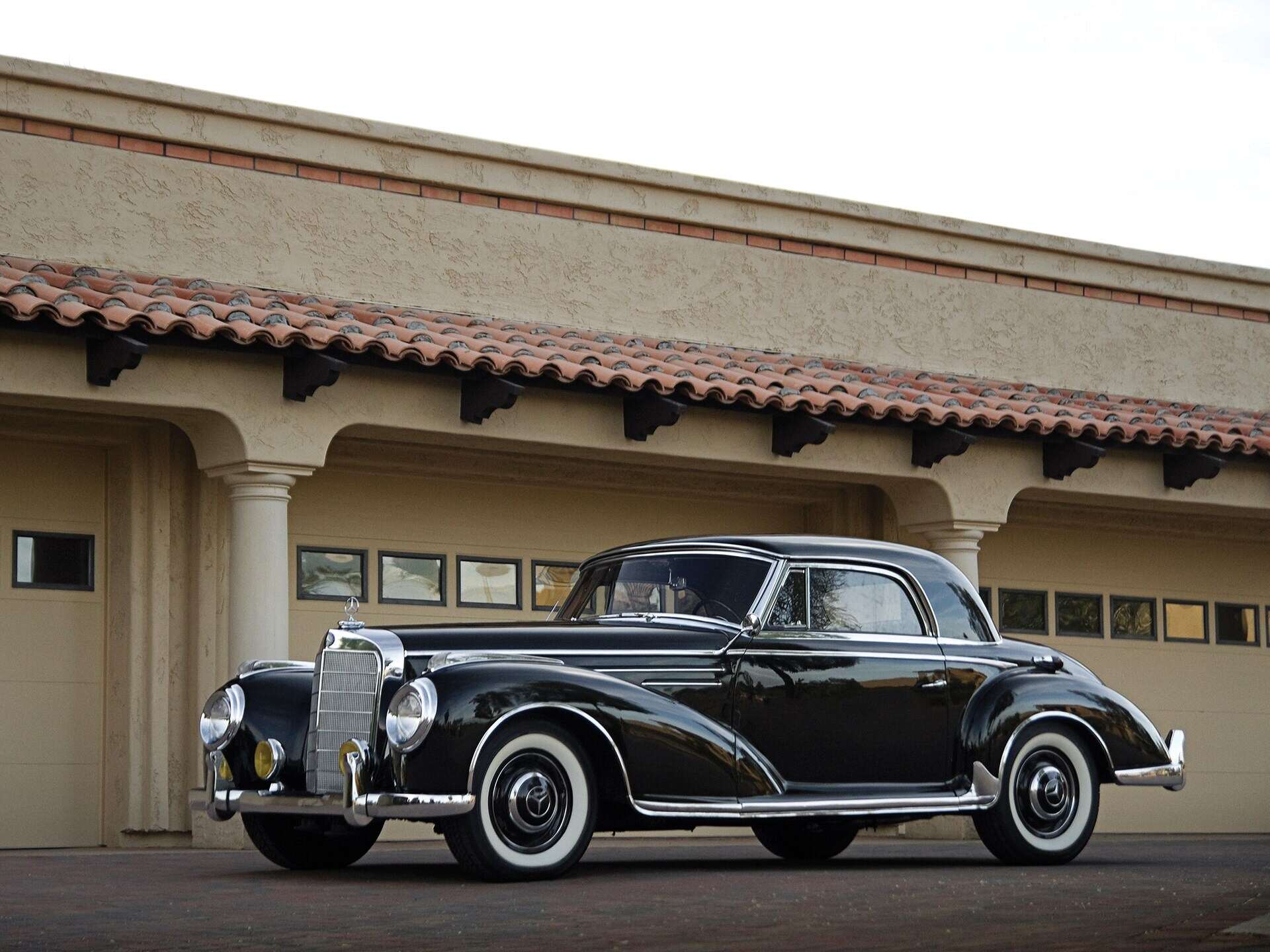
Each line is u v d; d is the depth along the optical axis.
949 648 8.33
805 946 4.85
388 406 10.74
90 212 11.52
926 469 12.58
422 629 7.39
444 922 5.50
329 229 12.33
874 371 13.93
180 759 11.18
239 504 10.37
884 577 8.26
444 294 12.71
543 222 13.20
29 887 6.87
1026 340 15.30
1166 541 15.70
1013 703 8.24
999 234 15.18
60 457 11.27
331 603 11.95
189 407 10.10
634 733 7.09
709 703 7.61
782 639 7.84
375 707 7.03
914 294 14.80
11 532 11.05
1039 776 8.38
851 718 7.94
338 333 10.18
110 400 9.84
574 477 12.88
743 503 13.84
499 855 6.87
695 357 12.57
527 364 10.71
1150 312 16.05
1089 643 15.12
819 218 14.38
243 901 6.22
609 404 11.52
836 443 12.30
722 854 9.56
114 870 7.90
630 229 13.56
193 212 11.87
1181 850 10.19
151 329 9.64
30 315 9.31
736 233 14.05
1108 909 5.87
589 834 7.07
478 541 12.60
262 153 12.12
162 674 11.17
